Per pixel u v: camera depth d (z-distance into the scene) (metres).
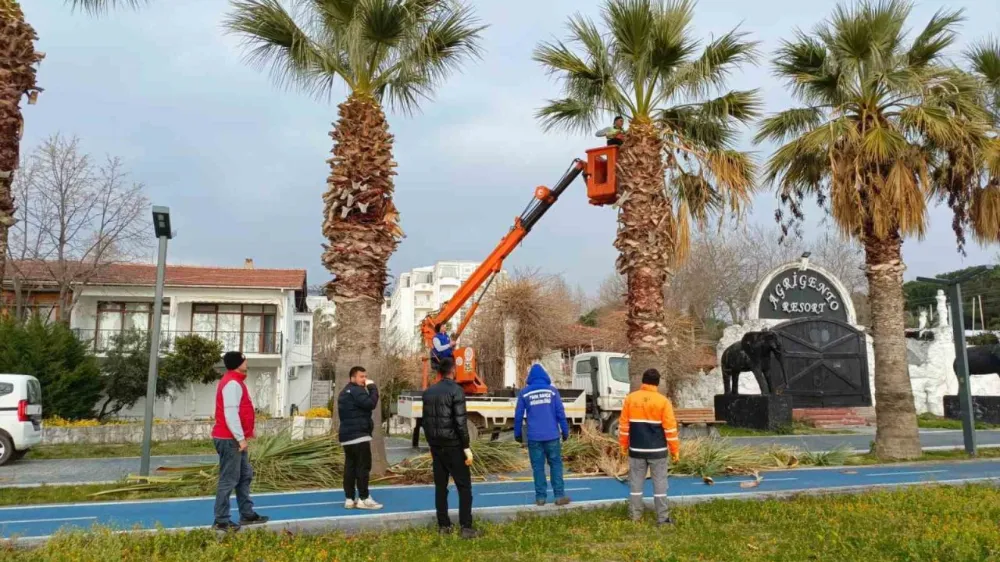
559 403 9.45
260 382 34.19
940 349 30.50
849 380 27.78
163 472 12.03
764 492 10.29
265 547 6.93
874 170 14.02
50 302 30.91
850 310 28.94
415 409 17.30
